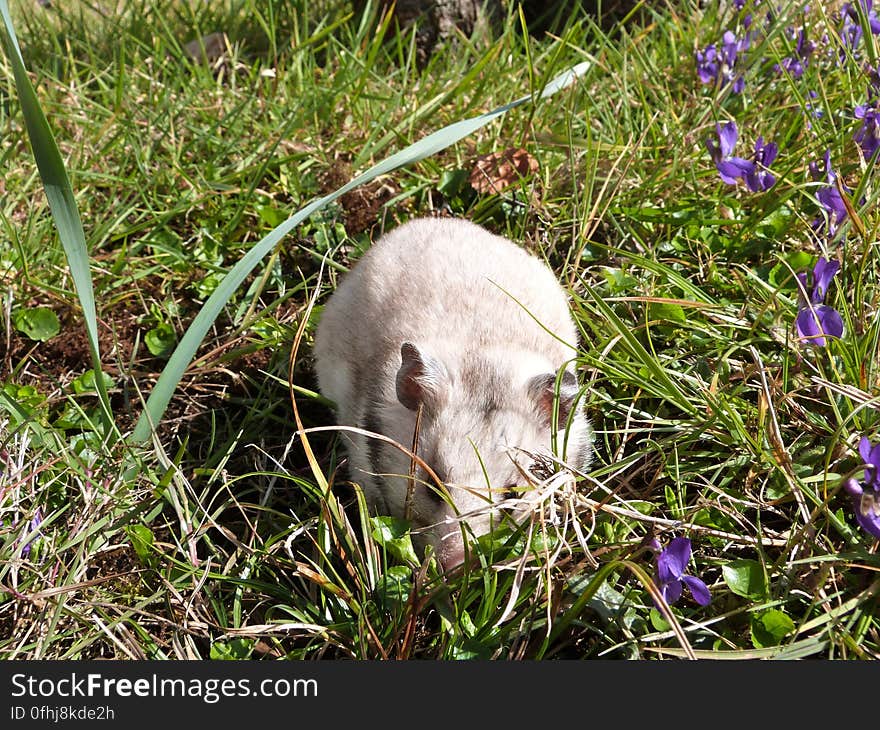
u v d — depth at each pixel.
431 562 0.43
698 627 0.41
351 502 0.47
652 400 0.48
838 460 0.43
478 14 0.69
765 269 0.52
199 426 0.50
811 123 0.55
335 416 0.50
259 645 0.42
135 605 0.43
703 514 0.44
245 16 0.72
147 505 0.45
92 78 0.65
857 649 0.39
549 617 0.40
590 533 0.41
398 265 0.50
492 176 0.57
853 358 0.45
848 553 0.41
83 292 0.44
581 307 0.49
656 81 0.61
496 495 0.43
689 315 0.50
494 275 0.49
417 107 0.60
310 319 0.52
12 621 0.43
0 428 0.47
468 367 0.46
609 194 0.55
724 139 0.51
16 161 0.59
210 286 0.54
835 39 0.57
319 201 0.47
